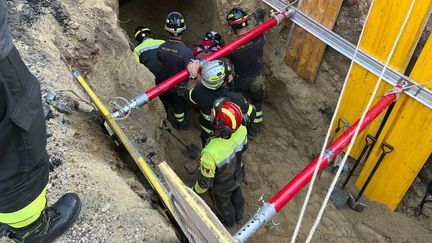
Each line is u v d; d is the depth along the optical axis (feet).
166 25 15.01
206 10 21.21
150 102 15.14
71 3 13.87
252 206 16.15
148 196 11.30
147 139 13.79
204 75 12.01
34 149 6.10
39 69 11.62
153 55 16.61
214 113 10.91
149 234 9.18
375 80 13.94
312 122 17.34
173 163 16.67
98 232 9.00
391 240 14.98
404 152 13.83
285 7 16.02
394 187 14.84
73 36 13.20
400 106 13.26
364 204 15.75
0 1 4.96
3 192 6.26
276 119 18.99
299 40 16.43
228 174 12.20
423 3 11.53
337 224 15.33
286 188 10.09
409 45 12.42
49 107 11.05
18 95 5.66
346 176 16.43
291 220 15.47
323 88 16.53
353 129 11.57
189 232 8.54
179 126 18.25
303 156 17.92
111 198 9.55
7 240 8.46
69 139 10.68
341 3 14.16
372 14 13.15
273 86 18.48
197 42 21.88
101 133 12.35
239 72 16.47
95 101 11.41
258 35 15.67
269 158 17.85
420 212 15.03
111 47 13.92
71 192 9.48
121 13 23.20
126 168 12.01
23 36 12.23
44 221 7.82
